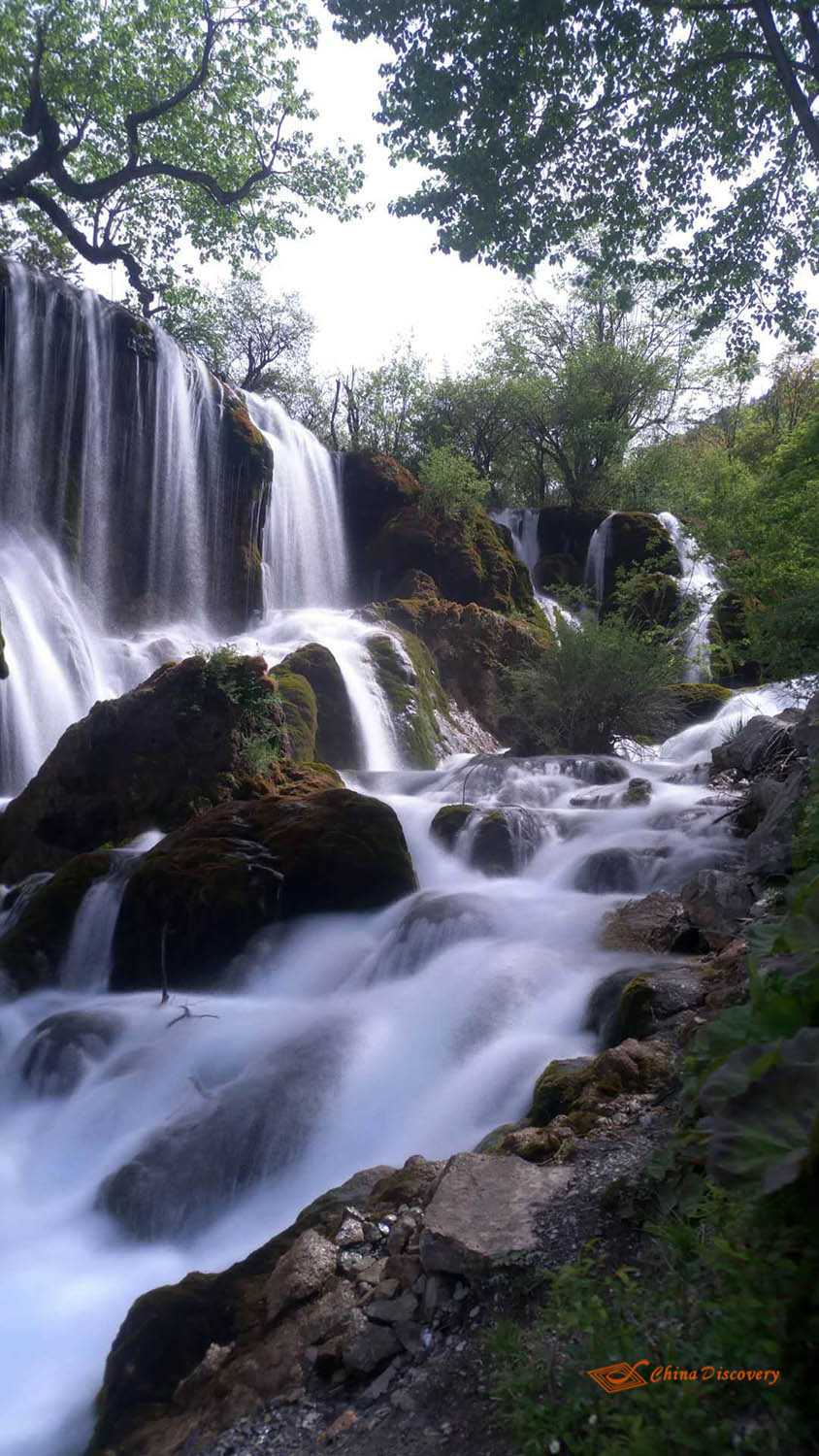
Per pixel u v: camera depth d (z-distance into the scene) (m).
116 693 17.73
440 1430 2.60
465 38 13.16
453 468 24.31
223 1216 5.34
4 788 15.33
